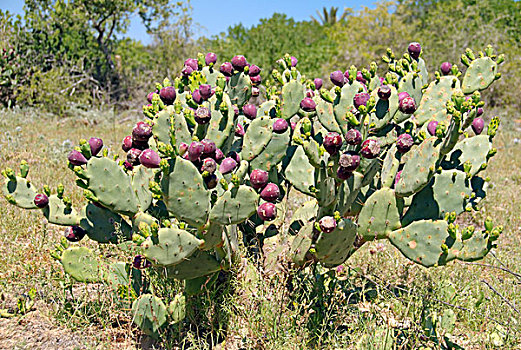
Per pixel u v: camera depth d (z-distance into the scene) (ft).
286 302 9.04
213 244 7.88
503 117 38.75
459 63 40.57
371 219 8.48
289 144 9.71
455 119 7.57
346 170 7.45
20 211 13.74
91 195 8.07
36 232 12.28
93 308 8.96
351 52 44.24
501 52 42.27
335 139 7.31
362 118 7.74
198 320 8.93
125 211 8.21
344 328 9.17
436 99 9.85
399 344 8.70
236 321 8.71
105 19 41.45
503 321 9.49
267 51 43.21
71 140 25.03
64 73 38.22
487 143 8.96
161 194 7.29
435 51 41.73
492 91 41.47
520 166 24.13
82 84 40.16
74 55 40.40
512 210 16.90
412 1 48.29
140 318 8.08
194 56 44.39
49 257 11.10
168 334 8.48
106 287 9.04
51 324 8.73
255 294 8.79
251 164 9.31
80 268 8.73
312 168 8.95
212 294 8.84
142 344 8.45
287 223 13.61
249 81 9.47
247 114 9.73
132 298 8.64
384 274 11.30
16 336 8.29
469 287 10.74
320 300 9.21
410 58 9.96
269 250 9.85
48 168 18.24
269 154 9.23
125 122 34.73
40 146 22.18
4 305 9.19
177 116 8.02
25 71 36.81
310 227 8.72
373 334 8.39
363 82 9.46
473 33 43.24
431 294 9.95
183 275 8.21
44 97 35.88
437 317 9.09
